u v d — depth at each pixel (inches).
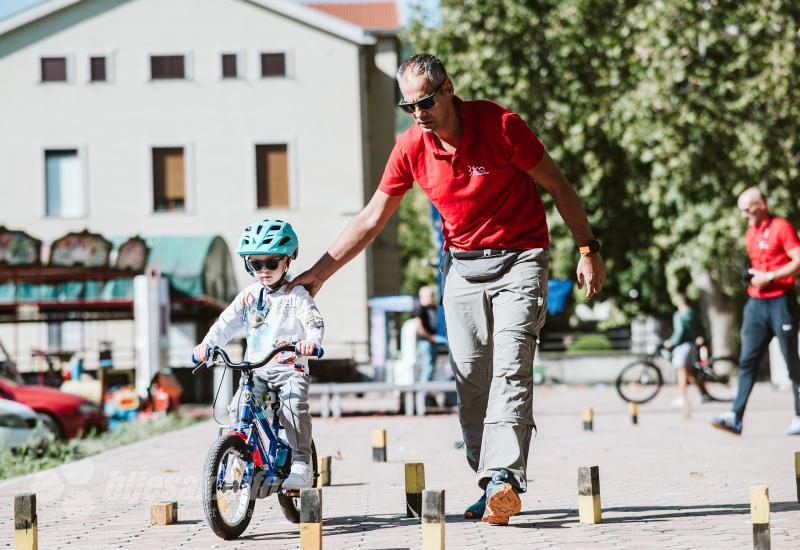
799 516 409.4
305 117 2250.2
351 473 629.3
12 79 2239.2
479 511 418.0
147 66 2247.8
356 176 2245.3
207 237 2030.0
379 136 2507.4
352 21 2608.3
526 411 390.6
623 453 713.0
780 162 1626.5
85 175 2236.7
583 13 1774.1
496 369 390.9
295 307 412.8
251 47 2253.9
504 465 384.5
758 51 1592.0
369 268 2330.2
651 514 426.6
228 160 2247.8
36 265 1589.6
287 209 2245.3
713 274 2021.4
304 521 320.8
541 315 397.4
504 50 1829.5
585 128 1819.6
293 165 2245.3
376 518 435.8
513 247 396.2
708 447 738.8
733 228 1652.3
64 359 1790.1
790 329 723.4
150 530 422.9
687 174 1659.7
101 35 2252.7
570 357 2149.4
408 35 1914.4
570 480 561.3
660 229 1892.2
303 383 412.2
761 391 1680.6
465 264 399.5
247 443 396.8
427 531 322.3
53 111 2241.6
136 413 1293.1
